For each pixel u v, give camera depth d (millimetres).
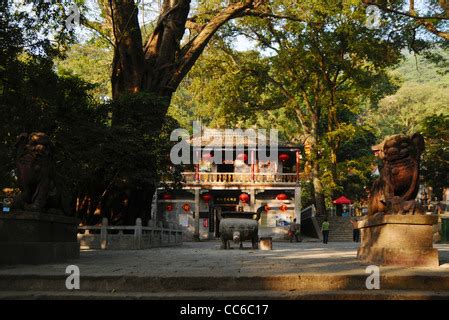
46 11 14789
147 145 20422
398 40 30234
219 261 10227
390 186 9516
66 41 16281
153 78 24516
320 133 48469
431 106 59312
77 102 16844
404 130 62500
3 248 9016
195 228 39344
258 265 8812
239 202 40750
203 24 27344
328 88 39406
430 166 34844
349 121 50406
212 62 39156
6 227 9227
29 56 15359
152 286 6676
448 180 34906
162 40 25203
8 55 14445
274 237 39906
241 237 18312
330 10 30641
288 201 40156
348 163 39469
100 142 18109
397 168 9508
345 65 37406
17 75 14836
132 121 20219
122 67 23828
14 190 17656
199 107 43219
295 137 48531
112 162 19594
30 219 9391
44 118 15508
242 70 39125
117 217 23547
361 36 34562
